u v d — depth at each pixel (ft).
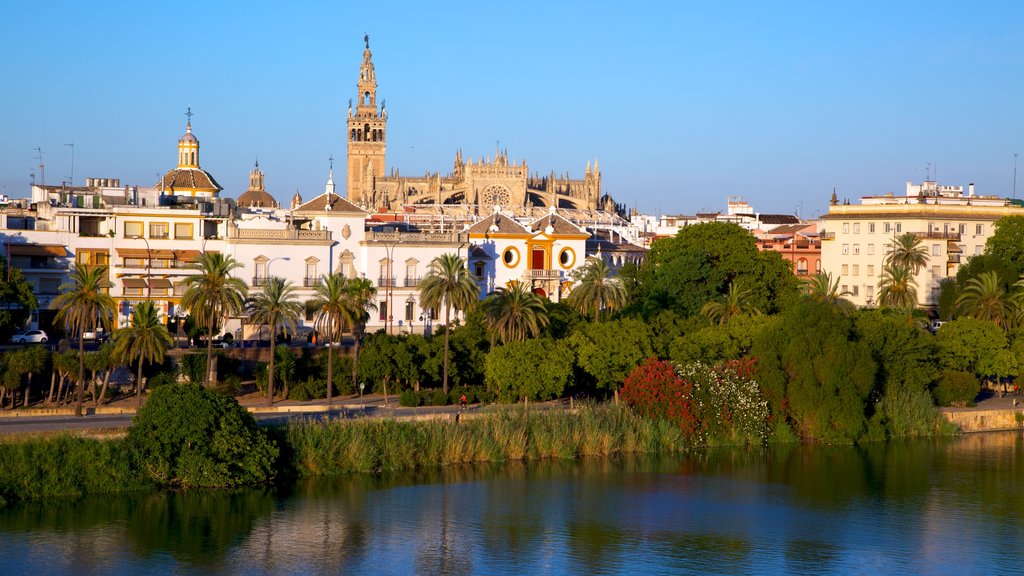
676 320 520.42
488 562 321.93
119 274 546.67
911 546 341.62
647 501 378.12
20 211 636.89
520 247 651.66
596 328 477.77
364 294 481.05
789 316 473.26
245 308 470.39
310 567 314.55
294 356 476.95
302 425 397.39
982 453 451.12
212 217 571.69
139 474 367.04
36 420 400.26
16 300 495.41
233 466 375.45
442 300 512.63
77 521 339.57
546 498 377.50
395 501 368.89
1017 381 526.16
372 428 406.00
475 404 467.52
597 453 430.20
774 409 462.60
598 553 330.95
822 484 402.11
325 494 373.20
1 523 335.67
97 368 441.68
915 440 472.44
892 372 489.67
